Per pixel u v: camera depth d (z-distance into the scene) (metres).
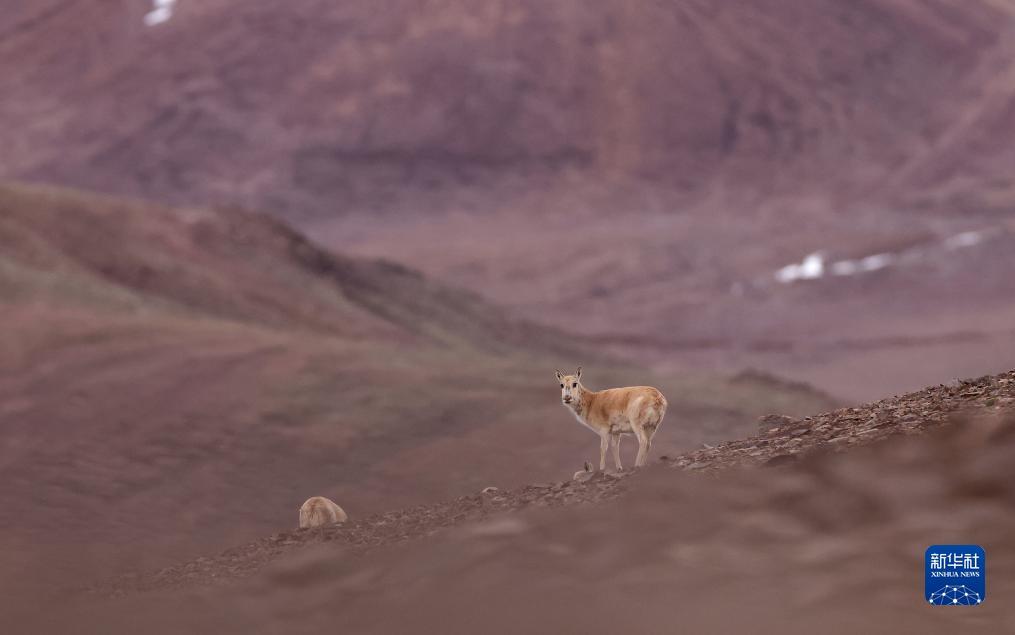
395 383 118.69
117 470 90.56
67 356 122.00
